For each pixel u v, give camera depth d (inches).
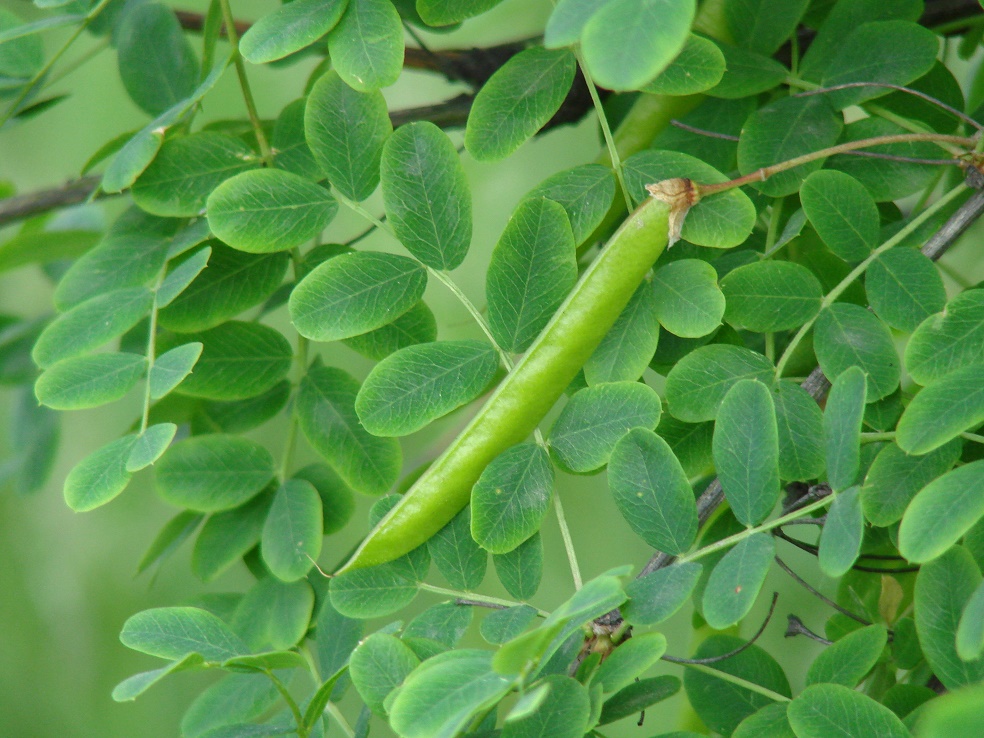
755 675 11.7
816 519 10.9
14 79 12.6
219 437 12.2
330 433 12.1
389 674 11.0
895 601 12.0
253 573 12.3
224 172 11.9
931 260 11.5
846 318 11.4
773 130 11.9
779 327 11.5
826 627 12.1
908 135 11.5
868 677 11.9
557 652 11.0
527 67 11.5
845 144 11.4
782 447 11.3
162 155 11.8
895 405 11.4
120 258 11.9
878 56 11.9
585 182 11.5
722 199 11.3
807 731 10.7
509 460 11.2
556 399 11.3
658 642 10.8
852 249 11.5
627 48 10.1
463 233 11.4
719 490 11.4
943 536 10.5
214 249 11.9
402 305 11.4
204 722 11.9
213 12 12.1
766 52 12.2
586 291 11.3
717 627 10.8
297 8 11.3
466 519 11.4
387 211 11.4
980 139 11.5
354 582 11.4
